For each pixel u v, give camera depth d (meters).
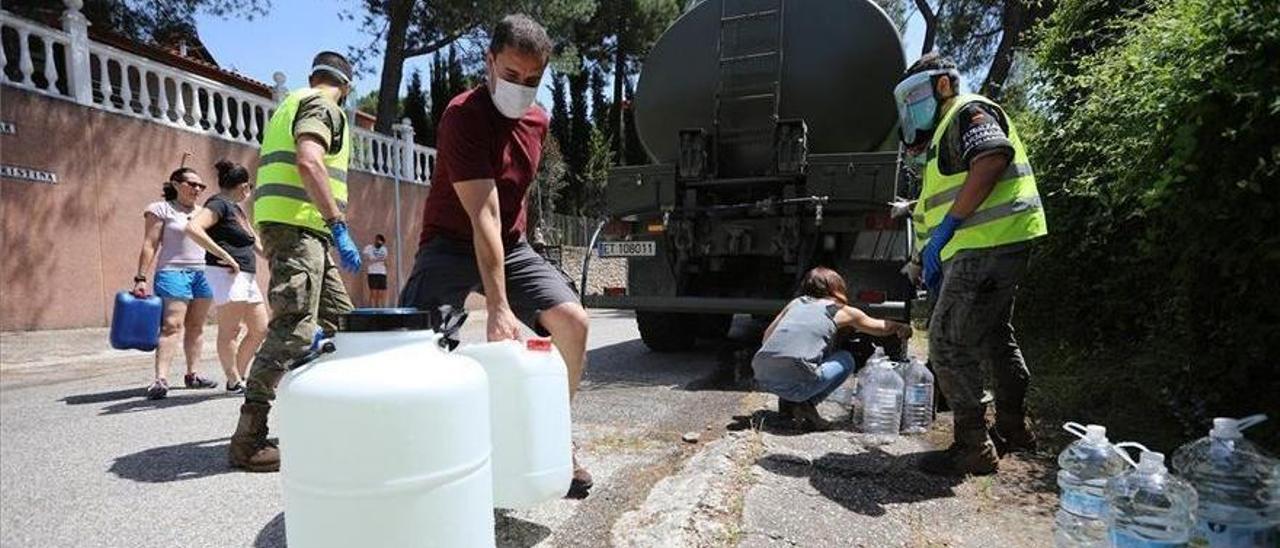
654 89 5.98
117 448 3.58
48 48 8.13
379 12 16.73
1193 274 3.23
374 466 1.49
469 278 2.61
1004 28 14.19
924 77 3.13
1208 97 2.85
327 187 3.09
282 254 3.20
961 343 2.93
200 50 16.50
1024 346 5.73
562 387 2.18
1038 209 2.94
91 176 8.52
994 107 2.93
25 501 2.84
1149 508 1.91
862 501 2.69
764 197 5.63
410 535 1.53
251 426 3.19
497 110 2.44
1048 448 3.33
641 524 2.45
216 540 2.47
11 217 7.75
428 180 15.17
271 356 3.18
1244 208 2.84
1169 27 3.29
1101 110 4.39
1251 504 1.97
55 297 8.16
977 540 2.39
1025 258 2.96
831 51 5.39
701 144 5.51
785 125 5.22
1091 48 5.84
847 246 5.23
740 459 3.11
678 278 5.66
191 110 10.45
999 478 2.95
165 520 2.64
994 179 2.77
